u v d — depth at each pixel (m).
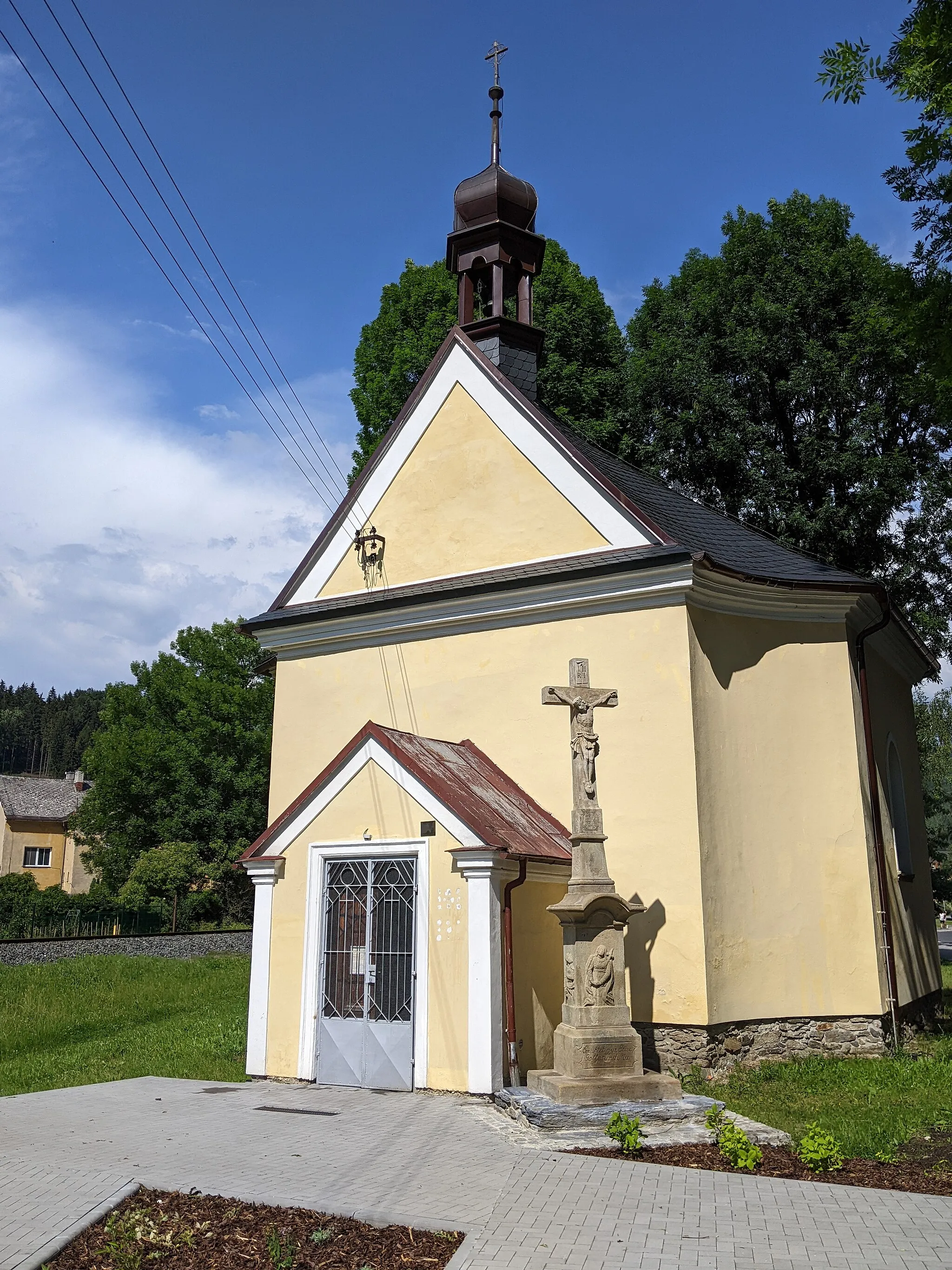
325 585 16.50
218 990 20.34
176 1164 8.01
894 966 14.16
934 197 12.71
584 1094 9.51
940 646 25.67
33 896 42.66
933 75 11.38
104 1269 6.19
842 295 25.50
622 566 13.30
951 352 12.24
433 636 15.16
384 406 29.11
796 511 24.67
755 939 12.90
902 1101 10.51
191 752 43.00
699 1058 11.99
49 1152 8.38
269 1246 6.37
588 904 10.12
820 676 14.40
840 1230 6.31
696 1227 6.39
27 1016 17.25
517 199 18.58
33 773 138.75
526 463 14.92
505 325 17.86
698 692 13.05
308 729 16.08
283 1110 10.14
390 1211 6.77
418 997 11.38
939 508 24.97
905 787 18.36
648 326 28.83
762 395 26.00
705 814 12.67
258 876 12.90
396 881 11.91
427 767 12.31
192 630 46.41
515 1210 6.76
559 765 13.58
